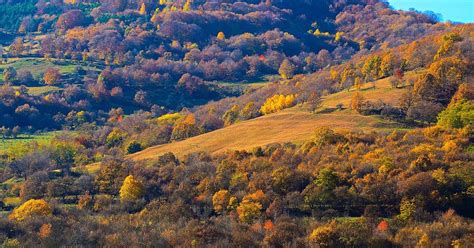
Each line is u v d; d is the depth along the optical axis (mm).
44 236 69000
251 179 92938
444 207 76625
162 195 95062
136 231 72500
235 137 133000
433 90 128125
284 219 75750
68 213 85250
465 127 101875
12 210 92750
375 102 136000
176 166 107625
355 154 97125
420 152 91438
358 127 120750
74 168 126625
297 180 88562
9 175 125750
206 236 68625
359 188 82938
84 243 67875
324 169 86812
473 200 76812
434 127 106750
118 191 101625
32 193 102625
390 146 99812
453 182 78500
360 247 65250
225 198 85625
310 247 65938
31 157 131250
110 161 114875
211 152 124125
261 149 109625
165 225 75688
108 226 74562
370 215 76375
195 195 92375
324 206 82000
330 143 106625
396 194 79312
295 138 118750
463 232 66438
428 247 63594
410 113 122688
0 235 68438
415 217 74062
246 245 66812
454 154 88688
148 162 118562
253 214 78875
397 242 65750
